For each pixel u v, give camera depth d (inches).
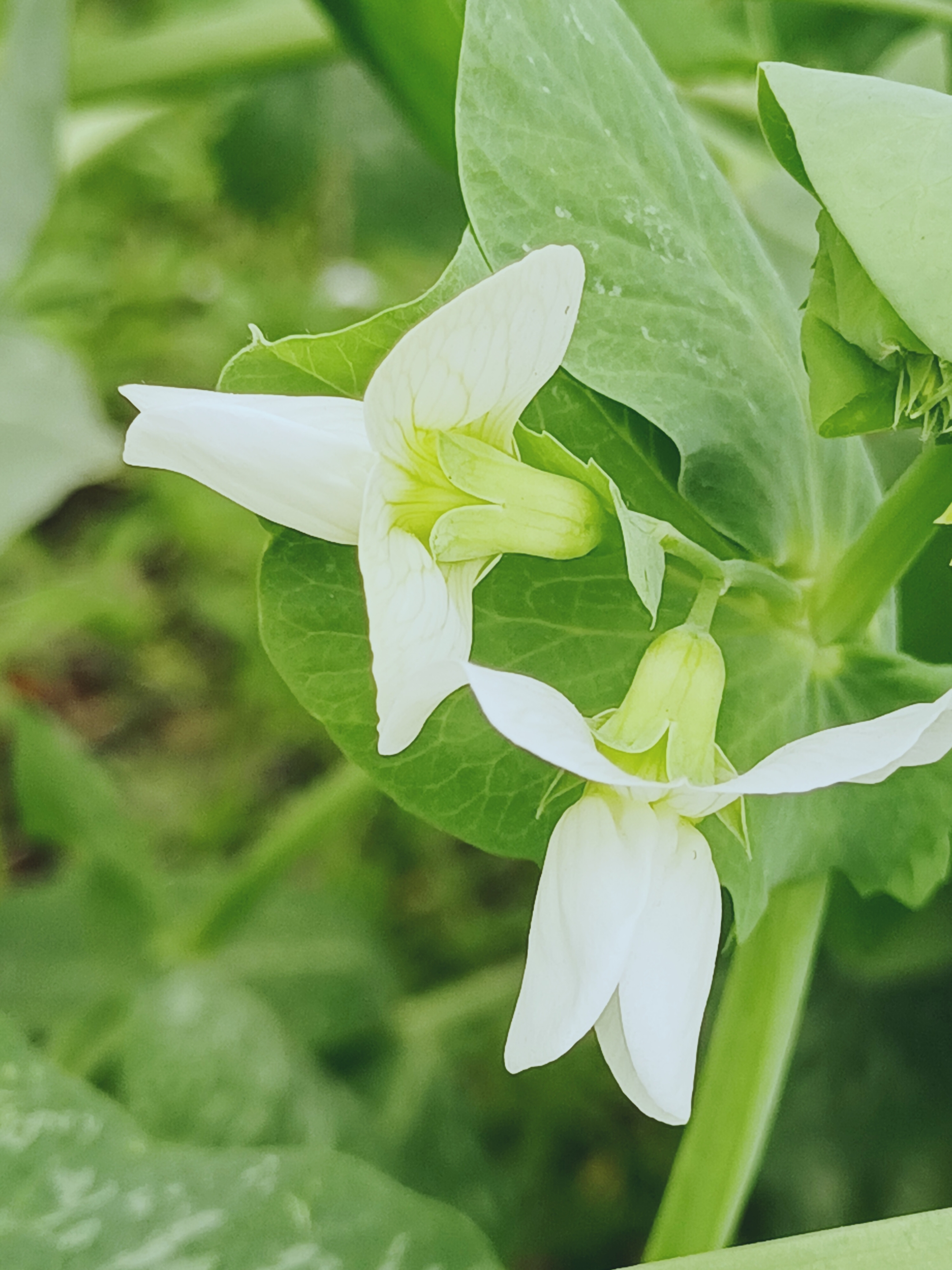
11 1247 7.0
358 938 13.7
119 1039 11.2
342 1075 12.8
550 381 7.1
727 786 6.0
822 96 6.3
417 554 6.2
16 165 9.6
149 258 21.1
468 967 15.0
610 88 6.9
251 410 6.2
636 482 7.3
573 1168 13.2
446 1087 12.8
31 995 11.9
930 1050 11.0
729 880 6.9
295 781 18.7
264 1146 10.5
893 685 7.3
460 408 6.2
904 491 7.1
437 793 7.2
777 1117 11.3
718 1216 7.6
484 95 6.6
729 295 7.2
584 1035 6.0
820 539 7.4
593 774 5.9
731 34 12.7
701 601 6.6
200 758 18.9
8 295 10.8
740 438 7.1
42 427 10.1
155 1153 7.2
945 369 6.3
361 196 18.1
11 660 19.3
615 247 6.8
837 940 9.5
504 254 6.6
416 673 5.9
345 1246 7.1
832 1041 11.4
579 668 7.2
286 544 6.9
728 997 7.8
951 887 9.4
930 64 12.2
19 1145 7.2
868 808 7.4
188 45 12.5
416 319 6.4
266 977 13.1
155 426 6.1
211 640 20.1
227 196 18.8
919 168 6.2
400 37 7.9
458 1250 7.1
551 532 6.4
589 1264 12.6
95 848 11.9
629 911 6.1
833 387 6.5
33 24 9.6
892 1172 10.7
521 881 16.5
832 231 6.4
